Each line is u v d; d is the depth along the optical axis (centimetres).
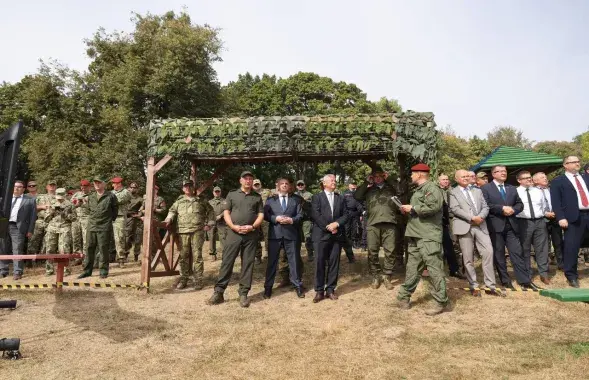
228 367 401
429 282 729
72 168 2400
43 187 2370
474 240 664
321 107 3406
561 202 697
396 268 877
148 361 419
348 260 1041
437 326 517
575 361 382
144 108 2548
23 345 467
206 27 2661
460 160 3881
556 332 479
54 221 924
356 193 755
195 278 774
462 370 375
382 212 728
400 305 603
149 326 540
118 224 1016
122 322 561
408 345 451
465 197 659
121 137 2364
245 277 659
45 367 403
